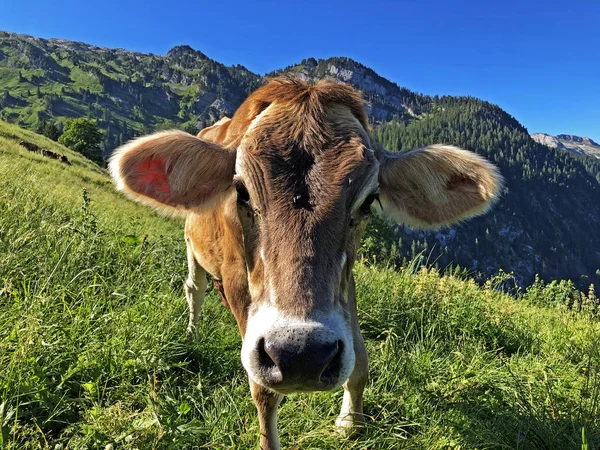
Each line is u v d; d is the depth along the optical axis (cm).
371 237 297
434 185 82
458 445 92
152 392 86
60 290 116
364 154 68
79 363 94
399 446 90
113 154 76
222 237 97
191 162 76
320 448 86
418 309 169
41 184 262
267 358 56
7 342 91
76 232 149
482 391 116
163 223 373
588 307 237
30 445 75
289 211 61
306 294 55
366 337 155
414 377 120
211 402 99
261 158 65
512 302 233
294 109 71
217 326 135
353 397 92
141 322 116
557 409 107
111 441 77
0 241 131
